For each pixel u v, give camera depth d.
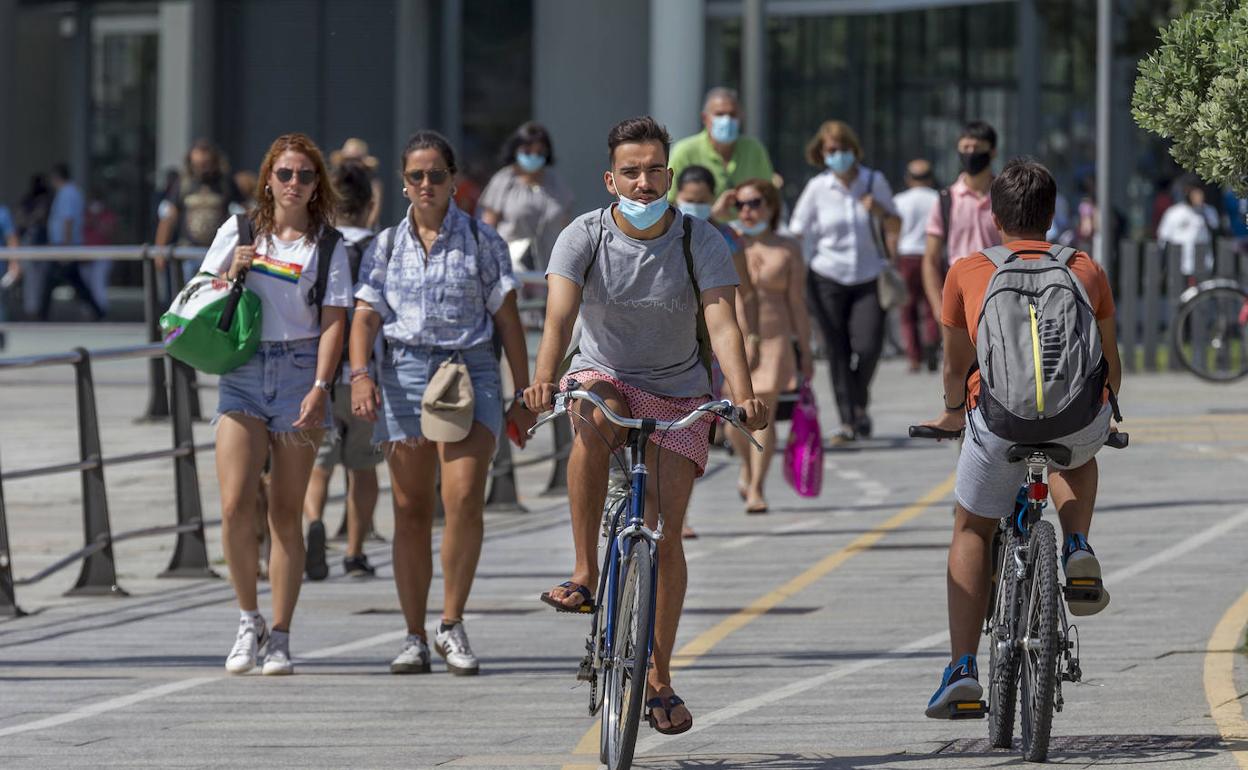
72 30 115.00
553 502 42.50
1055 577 18.47
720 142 42.41
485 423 24.67
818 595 29.83
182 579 34.34
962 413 20.16
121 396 61.47
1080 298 18.70
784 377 38.31
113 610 30.88
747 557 33.47
